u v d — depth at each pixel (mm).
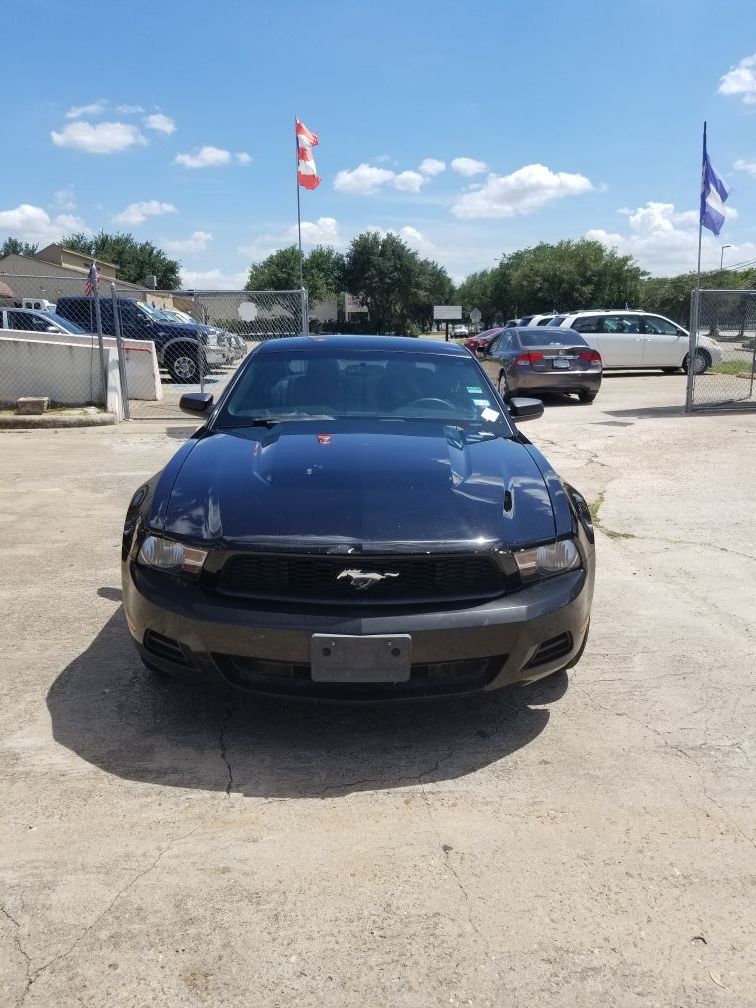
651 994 1868
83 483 7320
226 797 2605
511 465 3400
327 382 4262
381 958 1954
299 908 2115
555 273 62344
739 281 48719
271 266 76438
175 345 17484
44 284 39062
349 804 2590
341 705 2730
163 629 2768
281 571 2707
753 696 3389
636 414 11938
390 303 75875
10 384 11906
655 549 5438
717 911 2145
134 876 2219
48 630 3914
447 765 2834
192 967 1908
